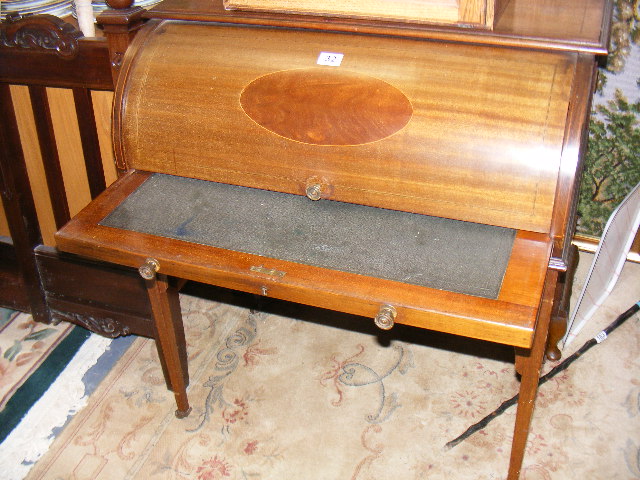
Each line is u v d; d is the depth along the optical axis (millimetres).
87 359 2227
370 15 1544
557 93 1378
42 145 1971
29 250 2168
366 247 1389
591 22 1561
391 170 1450
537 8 1649
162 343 1863
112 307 2180
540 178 1356
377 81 1466
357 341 2250
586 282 2047
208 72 1570
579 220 2572
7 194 2059
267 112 1521
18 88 1915
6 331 2340
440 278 1297
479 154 1388
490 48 1469
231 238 1431
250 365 2172
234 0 1630
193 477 1833
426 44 1496
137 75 1614
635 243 2512
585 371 2100
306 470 1840
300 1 1578
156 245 1417
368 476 1817
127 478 1838
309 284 1302
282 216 1494
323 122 1485
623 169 2383
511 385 2078
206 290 2479
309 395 2061
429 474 1819
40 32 1781
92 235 1447
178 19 1667
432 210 1455
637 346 2184
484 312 1215
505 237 1400
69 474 1854
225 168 1576
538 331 1467
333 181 1499
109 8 1692
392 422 1967
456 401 2031
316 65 1515
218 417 2000
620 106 2266
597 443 1881
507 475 1763
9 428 1993
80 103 1865
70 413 2037
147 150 1619
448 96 1420
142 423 1996
